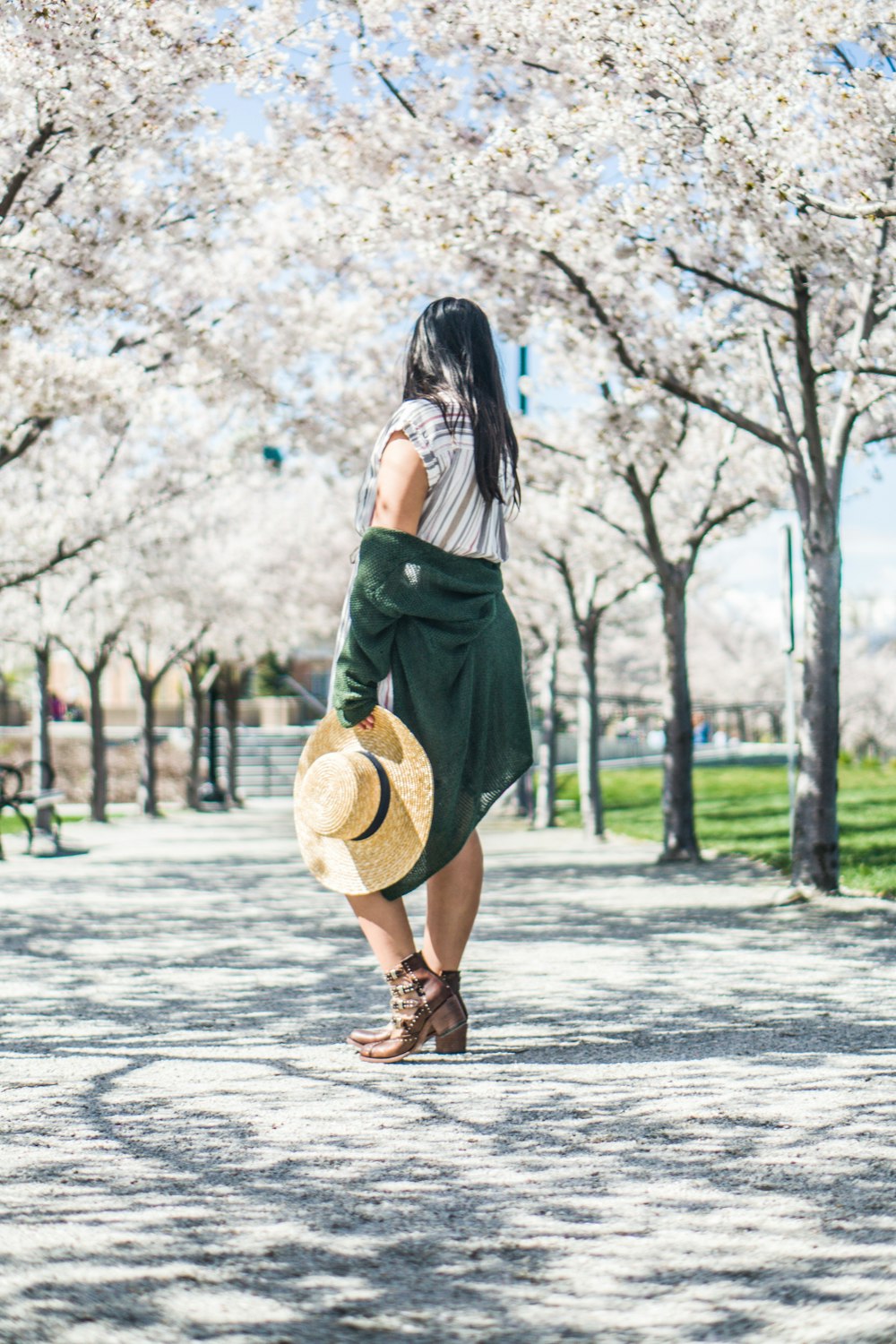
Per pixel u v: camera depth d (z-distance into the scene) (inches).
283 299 507.8
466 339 163.0
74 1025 189.2
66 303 395.9
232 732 1409.9
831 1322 82.4
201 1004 207.8
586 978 227.1
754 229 317.4
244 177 410.0
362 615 152.9
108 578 935.7
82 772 1510.8
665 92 317.7
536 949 268.8
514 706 161.2
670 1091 143.5
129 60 339.3
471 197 359.9
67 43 325.7
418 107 373.7
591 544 744.3
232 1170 116.0
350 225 399.2
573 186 364.2
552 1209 105.0
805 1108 135.9
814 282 328.2
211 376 503.2
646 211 332.8
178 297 490.9
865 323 348.5
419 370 163.2
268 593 1273.4
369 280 489.1
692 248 354.0
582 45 324.8
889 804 789.2
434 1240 97.9
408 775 156.3
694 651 2539.4
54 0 318.0
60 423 578.9
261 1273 91.4
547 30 336.8
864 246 315.6
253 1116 134.6
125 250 419.2
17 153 346.0
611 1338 80.5
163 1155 120.9
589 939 285.4
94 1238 98.4
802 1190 109.3
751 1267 92.0
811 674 358.3
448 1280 90.0
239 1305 85.7
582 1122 131.0
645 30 310.2
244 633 1273.4
